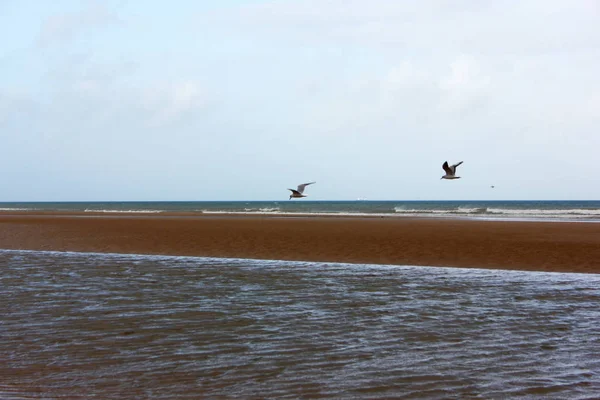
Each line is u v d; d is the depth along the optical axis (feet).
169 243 76.18
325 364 25.35
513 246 69.82
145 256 64.69
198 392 21.93
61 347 27.89
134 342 28.78
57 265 56.90
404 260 60.39
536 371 24.48
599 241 75.00
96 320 33.24
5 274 50.72
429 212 237.86
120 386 22.54
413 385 22.76
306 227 105.50
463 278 49.11
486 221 133.08
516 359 26.11
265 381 23.16
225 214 219.41
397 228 101.76
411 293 41.91
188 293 41.70
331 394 21.76
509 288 44.19
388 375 23.89
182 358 26.18
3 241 80.38
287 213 233.76
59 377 23.61
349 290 43.04
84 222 128.16
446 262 58.95
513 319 33.76
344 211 270.26
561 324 32.60
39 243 77.97
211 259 61.72
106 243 77.05
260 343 28.63
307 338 29.53
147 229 99.91
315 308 36.63
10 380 23.24
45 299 39.47
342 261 60.03
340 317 34.12
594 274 51.62
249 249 69.46
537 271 53.47
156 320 33.37
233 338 29.50
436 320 33.42
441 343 28.68
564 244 71.56
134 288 43.70
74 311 35.65
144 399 21.21
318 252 66.44
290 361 25.77
